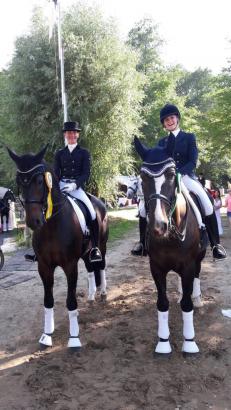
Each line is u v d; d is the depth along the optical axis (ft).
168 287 22.45
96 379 12.64
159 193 11.82
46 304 15.35
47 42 52.06
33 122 52.37
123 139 56.03
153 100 106.83
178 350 14.39
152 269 13.78
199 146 80.69
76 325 14.90
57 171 17.69
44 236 14.44
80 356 14.25
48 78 51.60
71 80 51.39
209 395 11.53
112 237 42.47
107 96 51.85
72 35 50.90
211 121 59.77
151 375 12.70
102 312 18.65
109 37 54.34
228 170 137.49
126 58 54.60
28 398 11.81
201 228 15.26
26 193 13.07
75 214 15.47
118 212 71.77
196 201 15.65
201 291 21.26
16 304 20.86
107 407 11.11
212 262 28.50
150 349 14.56
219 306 18.80
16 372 13.39
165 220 11.60
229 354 13.98
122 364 13.55
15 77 53.21
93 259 16.99
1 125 61.72
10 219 47.98
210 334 15.66
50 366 13.48
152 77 111.34
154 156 12.26
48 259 14.82
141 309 18.86
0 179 71.72
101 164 56.29
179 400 11.30
